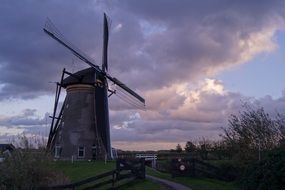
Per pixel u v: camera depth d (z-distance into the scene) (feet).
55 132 179.83
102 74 180.14
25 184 82.74
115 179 90.48
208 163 103.19
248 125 94.32
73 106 177.99
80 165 132.87
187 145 220.23
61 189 78.13
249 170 75.10
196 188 86.22
